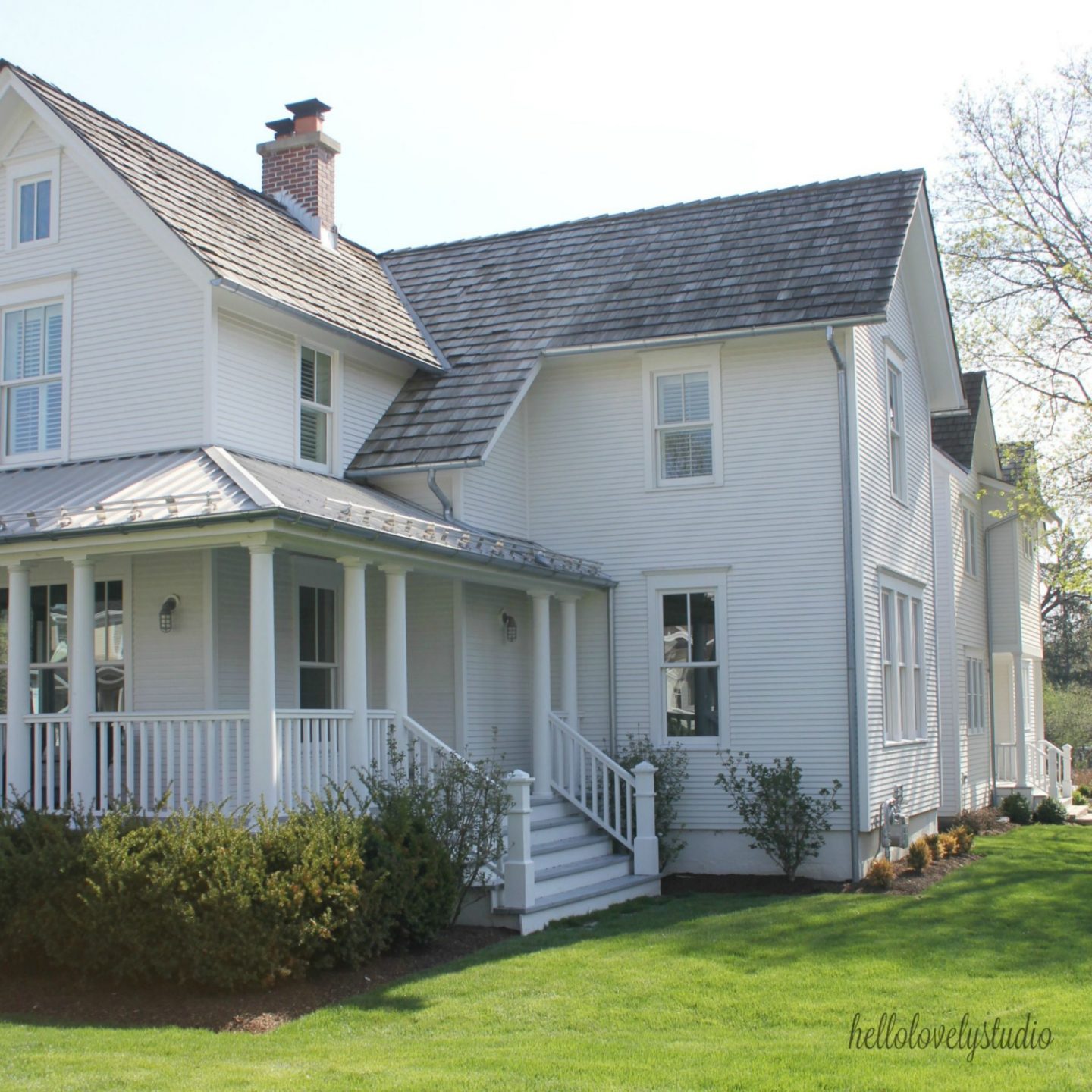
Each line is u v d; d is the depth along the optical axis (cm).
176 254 1616
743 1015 1070
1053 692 5116
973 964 1262
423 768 1435
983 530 3117
